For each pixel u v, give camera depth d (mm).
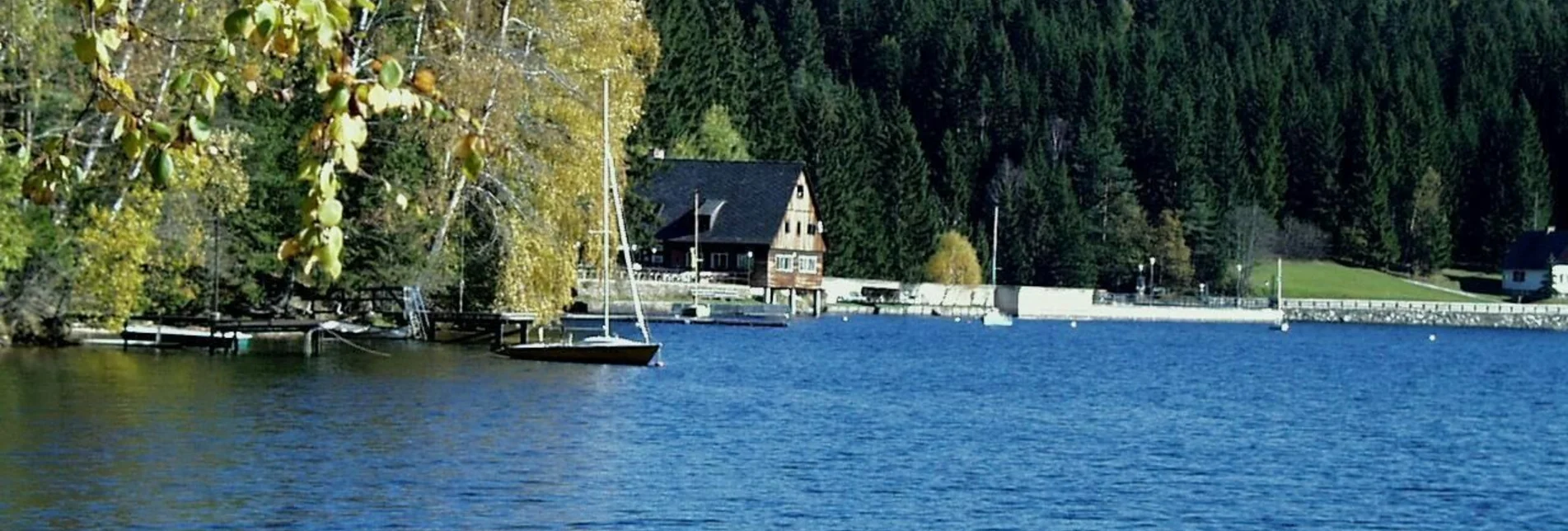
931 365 106875
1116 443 61125
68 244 78125
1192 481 51625
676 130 197375
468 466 49031
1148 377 103438
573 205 84625
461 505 42969
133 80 57125
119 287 78562
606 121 84875
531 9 83875
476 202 89438
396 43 75562
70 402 59781
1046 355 128000
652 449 53938
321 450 50781
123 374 70500
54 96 64750
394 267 93438
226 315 94062
